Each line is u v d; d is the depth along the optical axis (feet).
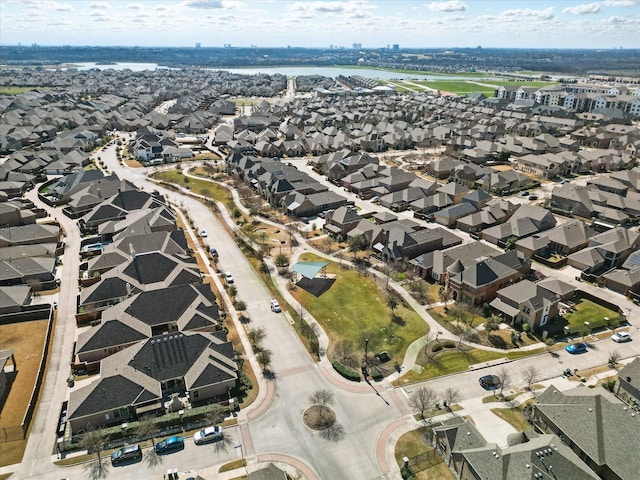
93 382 232.53
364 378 259.60
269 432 223.71
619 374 248.73
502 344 290.15
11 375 258.98
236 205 531.09
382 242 412.16
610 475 196.85
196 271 357.00
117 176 579.07
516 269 357.61
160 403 234.79
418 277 367.25
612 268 387.75
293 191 534.78
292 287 355.56
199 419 229.66
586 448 204.13
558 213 515.50
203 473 201.36
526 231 441.68
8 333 296.10
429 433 221.66
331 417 232.32
